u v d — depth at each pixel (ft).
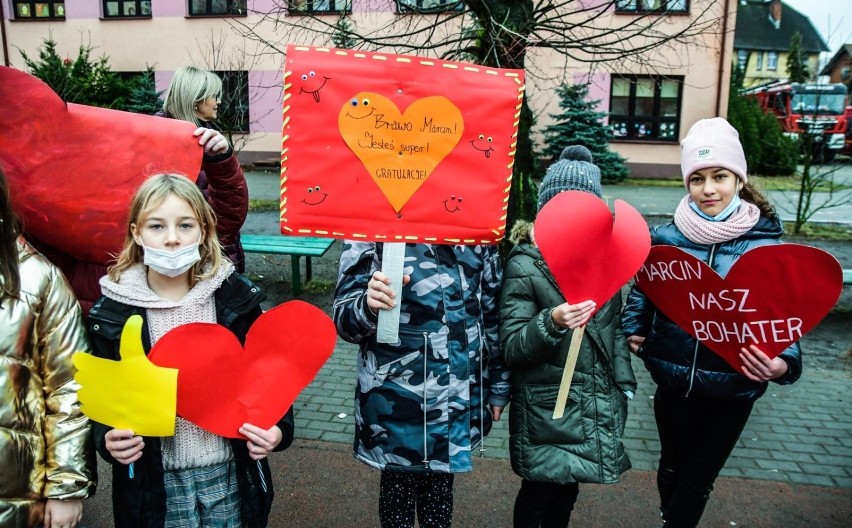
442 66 7.07
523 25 18.38
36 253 6.54
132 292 6.56
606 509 10.85
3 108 7.30
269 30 44.32
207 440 6.75
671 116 62.18
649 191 52.75
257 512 7.02
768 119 64.23
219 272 6.93
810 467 12.30
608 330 8.48
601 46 19.69
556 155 54.65
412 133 7.05
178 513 6.75
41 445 6.31
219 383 6.40
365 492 11.32
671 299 8.33
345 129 6.95
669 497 9.52
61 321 6.48
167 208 6.46
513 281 8.42
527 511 8.66
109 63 63.57
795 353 8.14
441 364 7.69
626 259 7.33
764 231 8.27
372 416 7.85
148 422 6.00
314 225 7.02
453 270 7.80
